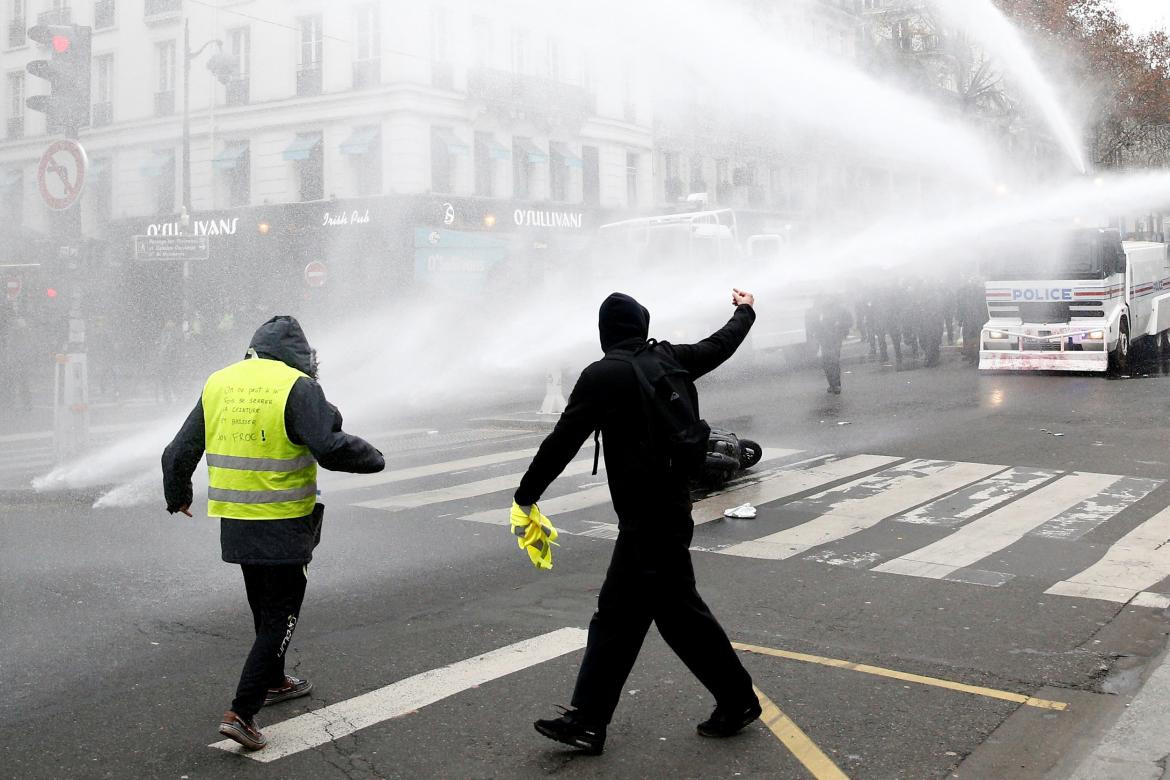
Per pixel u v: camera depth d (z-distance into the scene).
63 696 4.77
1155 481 9.27
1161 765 3.91
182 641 5.57
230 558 4.23
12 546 7.81
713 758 4.03
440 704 4.60
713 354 4.32
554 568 6.94
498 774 3.91
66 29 11.00
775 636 5.48
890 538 7.59
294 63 28.66
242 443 4.23
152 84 31.58
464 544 7.66
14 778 3.92
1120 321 18.23
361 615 5.98
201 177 30.61
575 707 4.04
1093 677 4.85
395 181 26.98
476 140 28.64
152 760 4.07
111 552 7.61
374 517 8.66
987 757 4.02
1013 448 11.09
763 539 7.62
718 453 9.38
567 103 30.14
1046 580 6.44
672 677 4.90
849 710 4.48
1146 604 5.93
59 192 11.19
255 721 4.24
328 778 3.90
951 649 5.25
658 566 4.02
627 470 4.01
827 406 15.15
